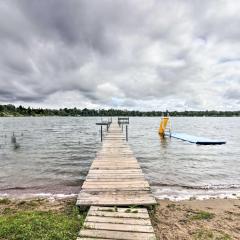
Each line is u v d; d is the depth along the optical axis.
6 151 25.33
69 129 66.19
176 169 15.88
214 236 6.11
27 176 14.02
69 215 7.07
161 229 6.50
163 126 40.34
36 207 8.45
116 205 6.63
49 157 21.23
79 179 13.24
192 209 8.30
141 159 19.70
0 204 8.88
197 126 81.50
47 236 5.27
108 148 16.17
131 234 5.02
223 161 18.88
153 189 11.12
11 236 5.36
